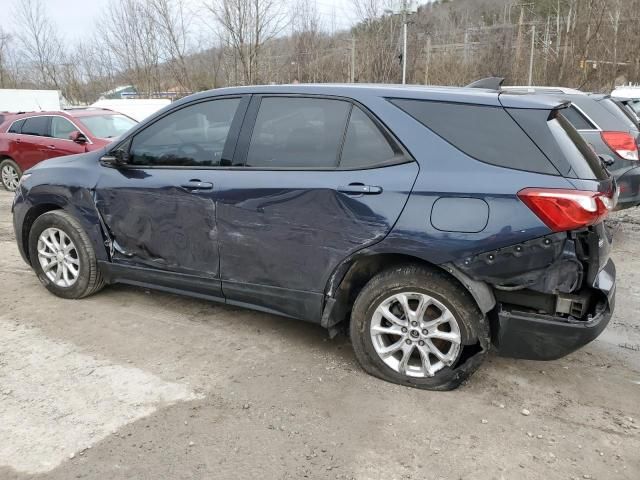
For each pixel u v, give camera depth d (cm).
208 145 378
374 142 324
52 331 395
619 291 496
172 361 354
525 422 294
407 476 253
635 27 1881
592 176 298
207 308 440
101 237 426
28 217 463
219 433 281
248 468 257
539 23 2408
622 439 281
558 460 264
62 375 335
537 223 281
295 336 393
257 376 337
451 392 321
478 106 308
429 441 277
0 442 272
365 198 316
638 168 615
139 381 329
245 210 355
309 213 334
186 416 295
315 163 338
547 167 287
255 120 362
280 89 360
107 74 2605
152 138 401
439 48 2477
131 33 2130
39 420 290
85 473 252
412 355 334
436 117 314
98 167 425
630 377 345
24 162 1037
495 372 347
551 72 1797
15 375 334
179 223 384
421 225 302
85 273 436
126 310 434
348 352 370
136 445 271
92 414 296
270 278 357
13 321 411
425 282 310
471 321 305
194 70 1873
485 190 290
